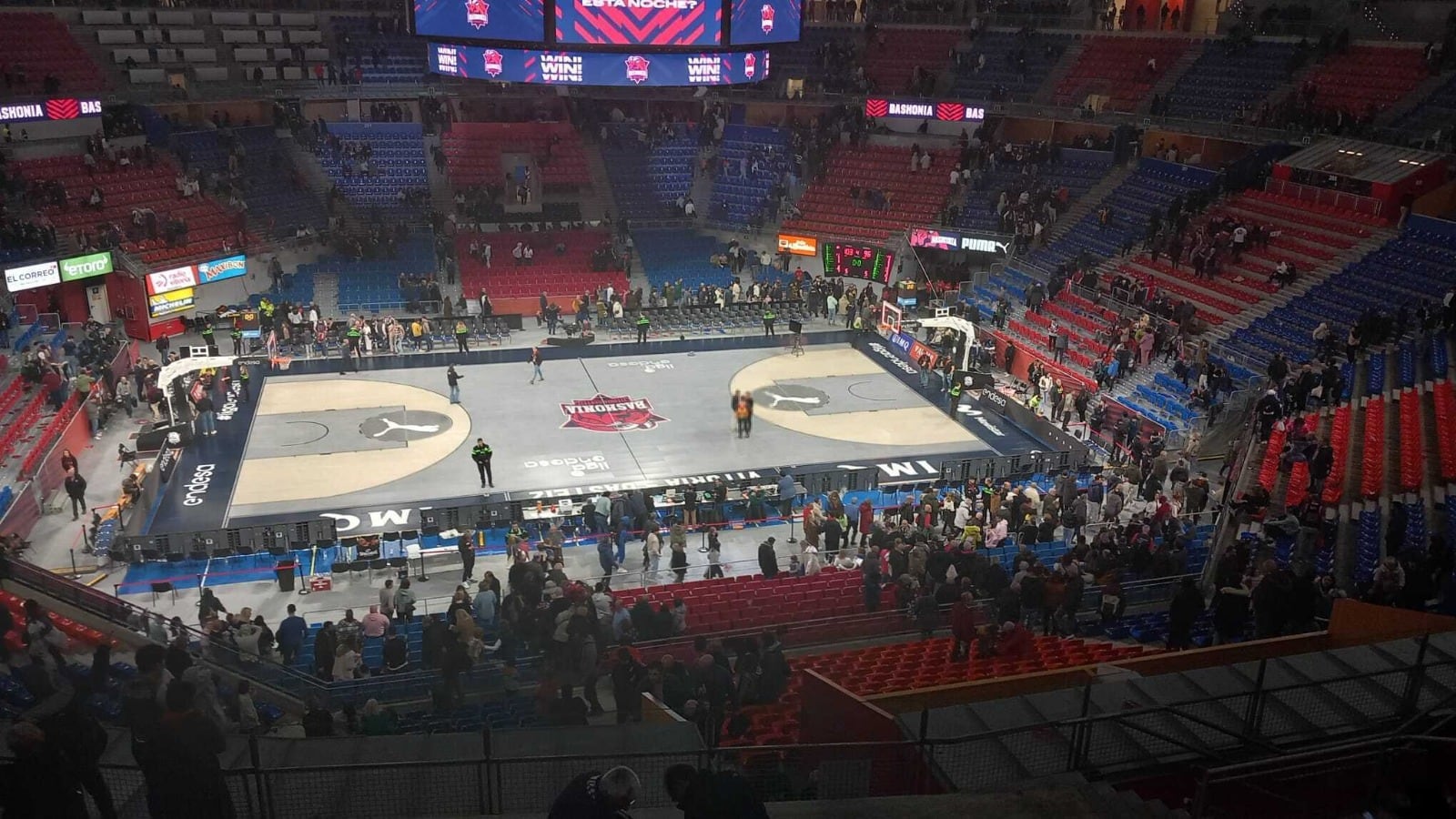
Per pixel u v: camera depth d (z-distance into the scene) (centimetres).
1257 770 1007
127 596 2614
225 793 927
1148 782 1135
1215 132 4844
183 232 4566
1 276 3856
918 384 4278
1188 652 1521
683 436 3691
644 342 4666
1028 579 2119
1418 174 3931
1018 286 4803
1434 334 3325
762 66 4388
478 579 2767
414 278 4844
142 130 4988
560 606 2016
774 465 3469
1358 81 4703
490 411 3869
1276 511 2570
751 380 4262
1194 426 3447
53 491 3070
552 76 4122
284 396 3981
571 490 3250
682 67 4172
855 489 3297
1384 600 1783
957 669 1770
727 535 3061
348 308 4766
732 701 1641
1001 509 2841
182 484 3244
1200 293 4106
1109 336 4041
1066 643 1977
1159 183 4859
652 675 1731
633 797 785
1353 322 3616
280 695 1945
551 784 1112
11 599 1950
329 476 3322
